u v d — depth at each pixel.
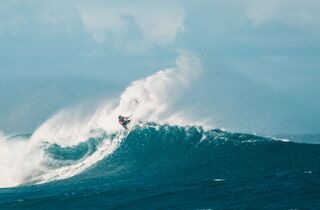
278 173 173.00
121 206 147.38
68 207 150.00
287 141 199.00
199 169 185.88
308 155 187.75
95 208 147.00
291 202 143.50
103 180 188.50
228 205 143.00
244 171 178.12
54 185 191.12
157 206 145.38
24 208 152.25
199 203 146.00
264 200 146.38
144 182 176.75
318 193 150.38
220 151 198.88
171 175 183.00
